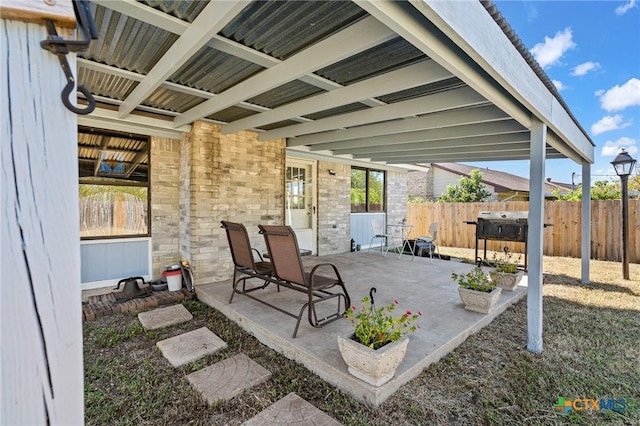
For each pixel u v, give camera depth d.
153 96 3.51
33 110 0.63
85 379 2.28
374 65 2.57
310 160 7.00
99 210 4.28
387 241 8.68
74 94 0.65
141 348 2.78
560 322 3.49
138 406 2.01
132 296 3.99
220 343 2.84
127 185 4.48
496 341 2.96
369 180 8.66
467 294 3.47
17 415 0.63
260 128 4.90
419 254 7.26
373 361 1.95
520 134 4.30
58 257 0.65
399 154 6.62
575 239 7.57
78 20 0.66
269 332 2.84
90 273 4.20
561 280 5.45
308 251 6.77
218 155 4.57
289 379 2.32
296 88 3.19
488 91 2.24
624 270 5.48
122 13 1.89
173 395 2.12
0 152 0.61
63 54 0.64
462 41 1.56
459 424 1.87
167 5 1.86
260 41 2.25
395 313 3.38
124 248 4.45
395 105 3.45
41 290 0.64
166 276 4.34
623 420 1.95
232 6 1.64
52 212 0.64
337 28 2.09
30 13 0.61
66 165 0.65
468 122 3.53
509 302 3.92
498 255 7.77
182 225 4.79
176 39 2.30
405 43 2.20
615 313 3.79
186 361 2.53
